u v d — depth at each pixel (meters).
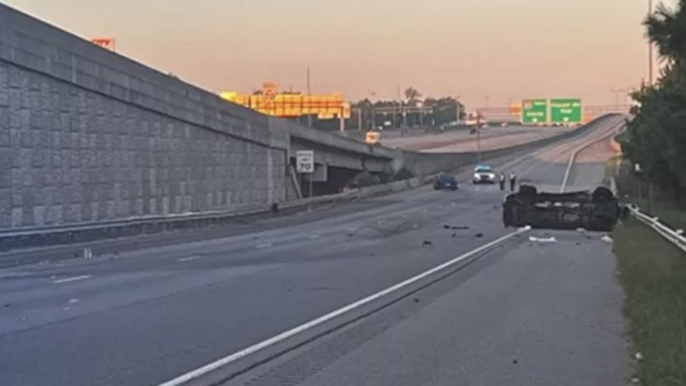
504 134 175.62
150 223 41.59
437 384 9.79
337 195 71.31
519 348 12.08
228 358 11.15
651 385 9.49
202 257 27.94
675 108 15.57
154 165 46.03
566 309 16.05
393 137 169.88
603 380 10.04
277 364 10.88
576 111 140.38
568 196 36.56
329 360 11.16
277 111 107.62
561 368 10.71
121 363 10.79
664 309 14.58
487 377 10.18
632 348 12.02
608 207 36.12
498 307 16.30
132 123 43.91
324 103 107.88
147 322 14.16
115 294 17.97
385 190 83.88
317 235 39.16
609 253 28.91
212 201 52.81
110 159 41.91
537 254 28.50
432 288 19.30
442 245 32.50
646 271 21.33
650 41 13.12
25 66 35.25
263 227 45.88
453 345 12.30
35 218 36.22
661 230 32.94
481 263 25.45
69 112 38.59
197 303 16.55
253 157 59.00
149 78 45.16
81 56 39.12
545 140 151.62
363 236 38.06
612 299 17.53
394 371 10.50
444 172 111.31
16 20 34.69
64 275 22.38
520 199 37.22
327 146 76.25
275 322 14.24
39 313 15.19
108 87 41.34
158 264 25.42
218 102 53.28
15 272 23.48
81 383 9.68
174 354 11.41
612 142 141.88
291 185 65.88
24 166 35.56
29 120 35.91
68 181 38.53
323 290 18.70
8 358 11.07
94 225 36.84
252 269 23.53
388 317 14.96
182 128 49.12
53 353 11.42
